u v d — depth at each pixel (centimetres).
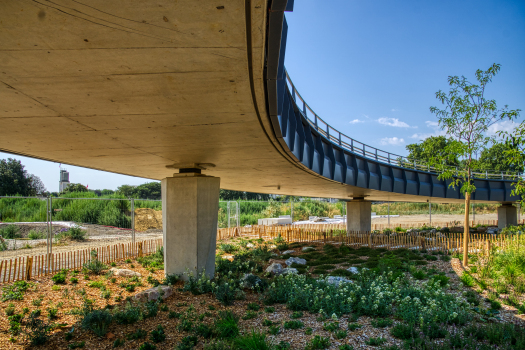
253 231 3288
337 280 1139
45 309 889
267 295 1055
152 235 2695
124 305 948
